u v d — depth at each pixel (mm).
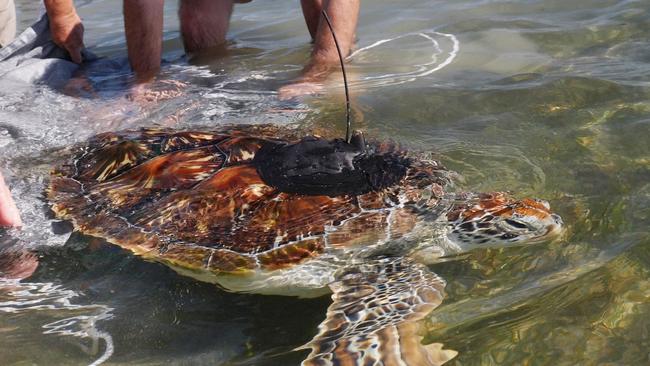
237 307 1452
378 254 1511
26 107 2137
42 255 1565
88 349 1365
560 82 2123
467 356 1291
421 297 1388
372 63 2379
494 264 1481
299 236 1496
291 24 2873
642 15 2602
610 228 1525
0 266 1547
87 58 2521
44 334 1395
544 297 1385
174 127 1964
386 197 1570
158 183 1634
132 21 2338
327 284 1475
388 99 2100
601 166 1713
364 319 1354
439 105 2049
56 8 2385
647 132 1819
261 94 2195
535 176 1696
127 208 1604
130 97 2215
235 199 1557
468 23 2682
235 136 1758
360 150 1665
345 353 1288
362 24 2762
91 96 2230
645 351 1270
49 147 1921
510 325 1336
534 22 2639
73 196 1683
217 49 2631
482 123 1937
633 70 2172
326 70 2334
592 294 1379
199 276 1503
